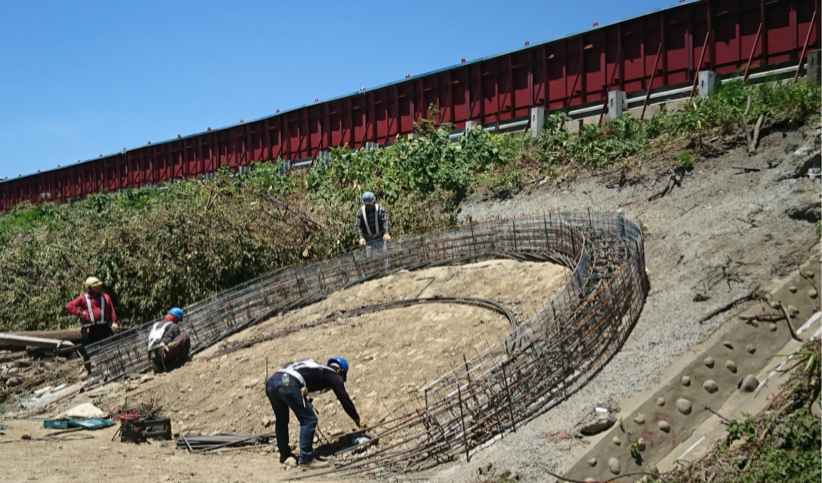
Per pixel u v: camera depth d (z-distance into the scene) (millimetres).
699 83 13703
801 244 7688
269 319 12273
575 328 7195
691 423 5980
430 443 6746
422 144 16016
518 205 13625
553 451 5922
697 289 7652
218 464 7141
